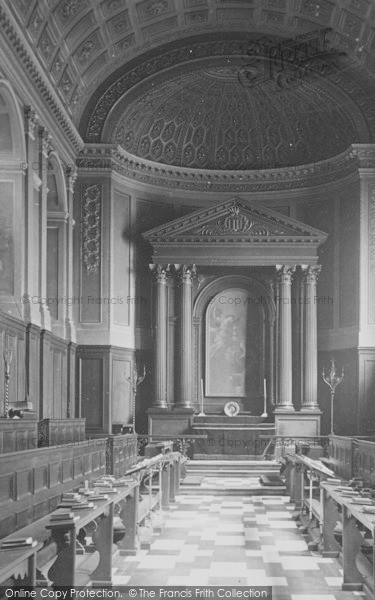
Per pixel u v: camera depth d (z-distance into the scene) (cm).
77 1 1986
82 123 2492
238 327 2697
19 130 1838
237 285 2711
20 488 1055
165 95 2561
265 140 2736
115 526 1202
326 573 1084
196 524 1521
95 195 2517
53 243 2384
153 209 2683
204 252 2578
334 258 2614
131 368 2588
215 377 2688
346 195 2573
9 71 1730
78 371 2480
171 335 2655
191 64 2434
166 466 1723
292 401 2634
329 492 1120
